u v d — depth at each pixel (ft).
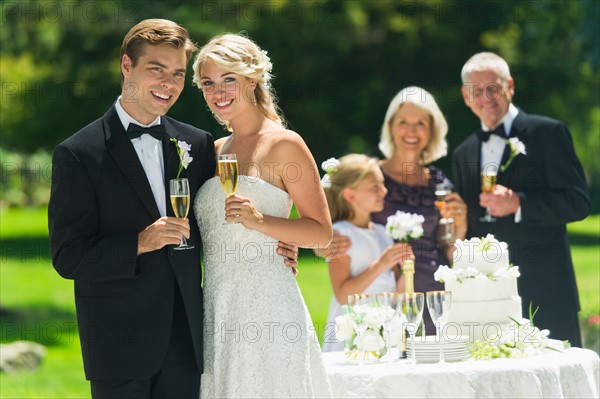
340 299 35.60
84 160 25.31
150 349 25.16
